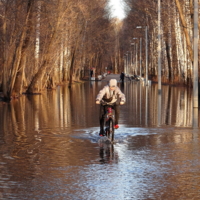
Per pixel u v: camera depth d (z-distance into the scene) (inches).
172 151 393.4
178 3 1259.8
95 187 271.9
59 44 1831.9
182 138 472.1
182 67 2121.1
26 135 503.2
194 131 529.3
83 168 324.8
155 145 427.2
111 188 269.4
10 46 1226.6
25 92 1556.3
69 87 2166.6
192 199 246.7
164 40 2487.7
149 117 701.3
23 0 1267.2
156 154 379.6
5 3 1226.6
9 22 1253.7
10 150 402.6
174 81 2391.7
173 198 248.5
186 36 1267.2
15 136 495.2
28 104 1018.7
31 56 1644.9
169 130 538.9
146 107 905.5
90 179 291.6
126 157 367.2
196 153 382.6
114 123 474.9
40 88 1599.4
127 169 321.1
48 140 462.6
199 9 1472.7
